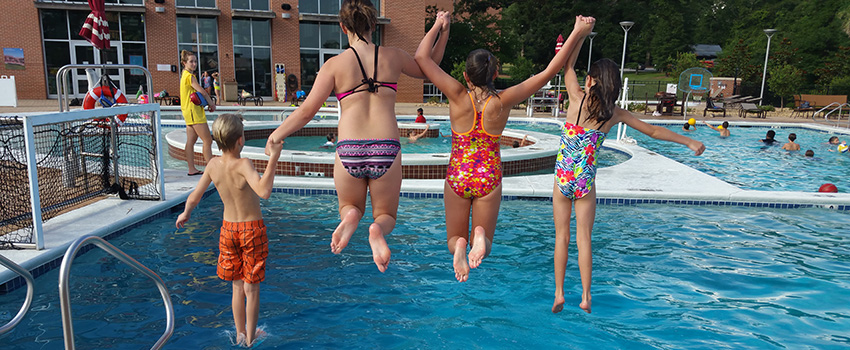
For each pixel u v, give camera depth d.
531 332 3.96
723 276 5.00
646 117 22.31
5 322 3.90
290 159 9.20
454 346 3.75
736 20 70.38
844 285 4.79
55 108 19.77
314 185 8.02
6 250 4.88
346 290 4.68
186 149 8.52
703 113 24.58
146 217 6.40
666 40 65.19
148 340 3.70
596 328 4.02
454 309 4.34
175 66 24.33
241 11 24.42
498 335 3.91
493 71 2.87
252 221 3.68
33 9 22.02
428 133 15.84
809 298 4.52
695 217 6.97
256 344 3.72
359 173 2.68
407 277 4.98
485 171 2.91
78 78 23.36
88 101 7.09
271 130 15.45
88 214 6.19
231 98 24.83
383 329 3.99
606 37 55.59
